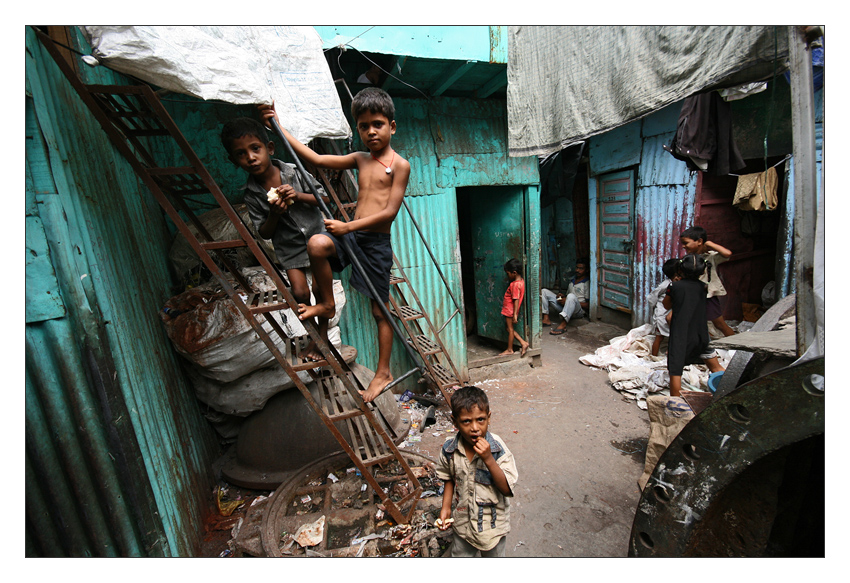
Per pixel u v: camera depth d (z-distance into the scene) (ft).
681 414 8.98
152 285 9.45
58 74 6.31
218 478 10.81
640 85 9.70
